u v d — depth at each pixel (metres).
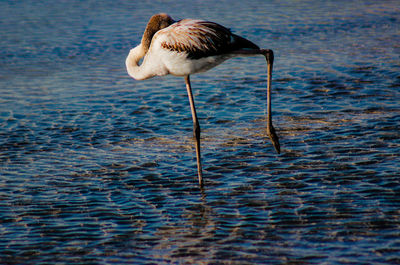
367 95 16.25
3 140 14.28
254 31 26.70
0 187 11.42
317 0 35.09
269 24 28.14
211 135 13.95
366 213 9.42
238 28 27.33
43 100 17.80
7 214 10.22
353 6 32.72
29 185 11.51
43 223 9.84
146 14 31.31
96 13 32.22
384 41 23.53
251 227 9.27
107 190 11.15
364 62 20.08
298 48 23.16
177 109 16.27
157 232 9.34
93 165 12.46
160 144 13.62
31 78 20.47
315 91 17.05
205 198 10.52
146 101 17.20
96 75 20.67
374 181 10.62
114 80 19.91
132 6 33.97
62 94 18.39
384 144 12.41
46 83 19.78
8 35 27.33
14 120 15.90
